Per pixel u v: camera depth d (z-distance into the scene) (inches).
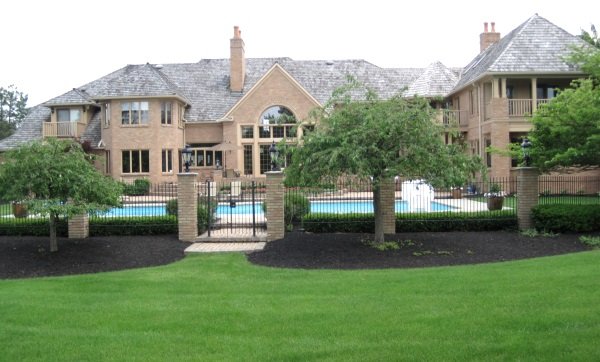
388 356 232.4
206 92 1537.9
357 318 294.8
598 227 627.8
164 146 1370.6
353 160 493.4
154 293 381.7
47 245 592.7
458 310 300.5
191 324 292.7
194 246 601.9
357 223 660.1
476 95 1285.7
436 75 1432.1
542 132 662.5
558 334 250.2
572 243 569.0
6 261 528.1
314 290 377.4
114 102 1369.3
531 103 1193.4
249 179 1413.6
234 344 256.8
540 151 660.7
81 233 646.5
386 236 625.9
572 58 776.9
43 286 414.6
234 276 450.6
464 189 1117.7
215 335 272.7
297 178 560.4
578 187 1126.4
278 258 526.0
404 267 478.9
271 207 628.4
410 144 524.4
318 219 663.8
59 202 554.6
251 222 740.7
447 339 252.2
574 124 625.0
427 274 421.1
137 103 1369.3
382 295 350.0
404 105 554.3
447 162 531.5
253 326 286.4
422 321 283.3
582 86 669.9
